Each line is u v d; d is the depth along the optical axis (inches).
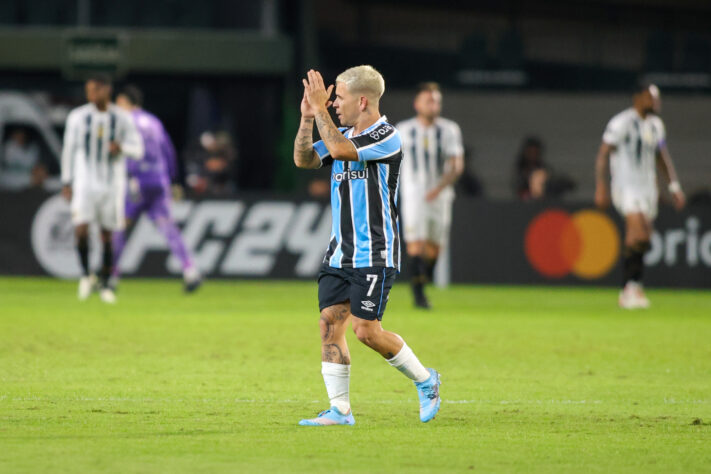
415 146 1530.5
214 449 552.4
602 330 1277.1
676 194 1615.4
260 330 1206.9
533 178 2364.7
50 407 681.6
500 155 2913.4
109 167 1520.7
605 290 2059.5
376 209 639.1
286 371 882.8
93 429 605.9
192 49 2714.1
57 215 2030.0
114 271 1604.3
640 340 1175.6
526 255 2076.8
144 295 1697.8
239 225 2026.3
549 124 2918.3
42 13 2765.7
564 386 828.6
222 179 2426.2
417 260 1539.1
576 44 2938.0
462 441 589.9
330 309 646.5
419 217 1533.0
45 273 2031.3
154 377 834.8
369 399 745.6
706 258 2071.9
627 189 1599.4
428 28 2928.2
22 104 2669.8
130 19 2783.0
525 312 1517.0
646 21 2915.8
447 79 2933.1
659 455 556.4
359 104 654.5
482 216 2079.2
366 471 506.0
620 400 759.1
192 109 2768.2
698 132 2910.9
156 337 1121.4
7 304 1487.5
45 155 2684.5
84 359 938.1
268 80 2760.8
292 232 2030.0
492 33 2930.6
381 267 634.2
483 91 2923.2
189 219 2020.2
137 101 1672.0
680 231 2073.1
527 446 577.6
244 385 799.1
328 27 2906.0
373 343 637.9
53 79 2741.1
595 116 2918.3
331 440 585.3
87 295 1566.2
